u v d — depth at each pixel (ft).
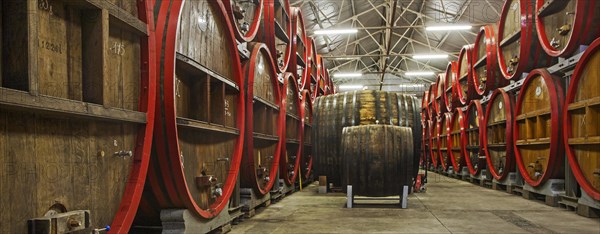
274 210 21.35
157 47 10.32
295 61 31.50
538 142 23.97
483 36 36.58
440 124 53.11
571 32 19.93
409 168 22.36
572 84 20.16
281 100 24.66
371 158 21.75
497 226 17.11
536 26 24.29
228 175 15.99
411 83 108.68
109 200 8.36
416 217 19.26
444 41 74.79
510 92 30.30
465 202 24.88
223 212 15.29
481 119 36.06
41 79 6.64
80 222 6.98
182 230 12.03
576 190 21.59
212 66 14.19
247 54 18.92
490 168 33.86
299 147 30.32
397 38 83.56
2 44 6.13
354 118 29.30
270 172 22.88
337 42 77.77
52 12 6.98
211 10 14.20
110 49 8.38
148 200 12.14
